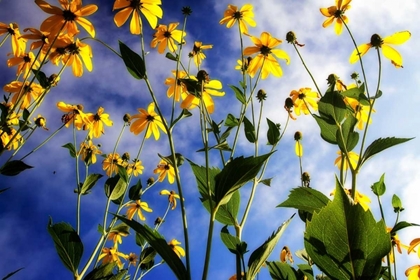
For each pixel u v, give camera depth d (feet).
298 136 2.44
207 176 1.22
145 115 2.75
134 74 1.40
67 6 2.03
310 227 0.72
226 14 2.76
